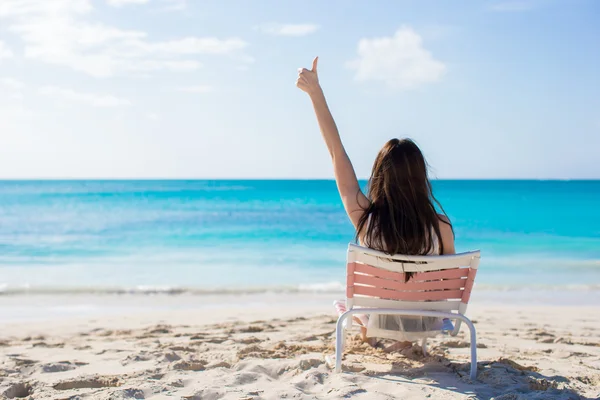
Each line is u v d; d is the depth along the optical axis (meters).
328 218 30.78
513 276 13.41
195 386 3.44
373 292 3.59
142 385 3.43
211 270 14.22
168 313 8.52
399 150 3.47
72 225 27.22
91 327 7.12
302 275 13.46
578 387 3.37
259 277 13.14
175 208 39.62
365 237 3.54
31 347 5.44
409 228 3.39
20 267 14.71
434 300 3.58
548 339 5.88
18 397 3.60
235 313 8.52
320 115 3.61
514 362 3.96
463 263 3.45
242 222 28.44
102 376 3.85
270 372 3.84
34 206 42.19
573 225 27.03
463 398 3.10
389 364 3.92
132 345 5.42
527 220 30.02
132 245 19.50
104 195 60.44
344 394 3.12
